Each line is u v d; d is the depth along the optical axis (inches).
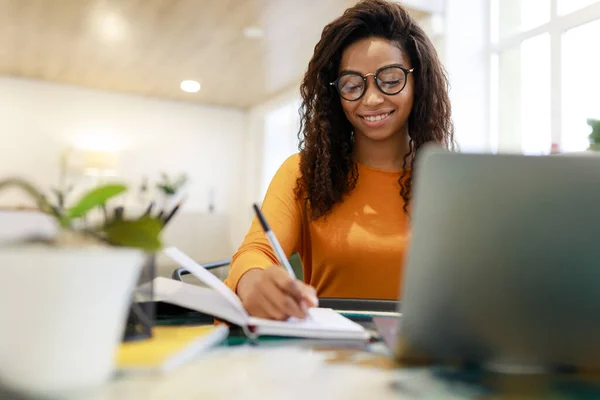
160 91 236.7
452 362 18.9
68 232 15.0
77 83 228.7
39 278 13.3
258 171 257.6
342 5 134.0
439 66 52.0
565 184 16.9
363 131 49.0
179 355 17.9
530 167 16.9
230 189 266.7
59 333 13.6
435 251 17.8
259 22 147.2
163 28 154.3
